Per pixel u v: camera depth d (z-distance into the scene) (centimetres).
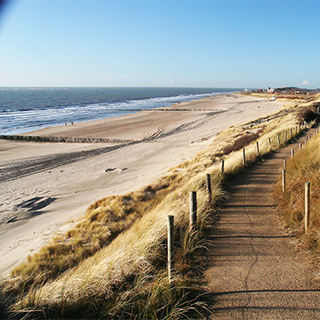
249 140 2334
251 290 375
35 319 347
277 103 9375
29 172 2189
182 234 553
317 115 3378
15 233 1079
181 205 711
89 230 849
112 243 647
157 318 323
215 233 582
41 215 1275
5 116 6944
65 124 5325
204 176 988
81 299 373
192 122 5272
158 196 1112
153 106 10412
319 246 448
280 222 608
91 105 11162
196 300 362
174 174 1473
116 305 349
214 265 451
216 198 791
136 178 1823
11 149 3234
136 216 920
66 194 1611
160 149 2944
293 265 429
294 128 2284
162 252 489
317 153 931
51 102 12812
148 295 359
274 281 392
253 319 321
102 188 1691
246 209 721
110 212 991
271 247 498
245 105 9325
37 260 679
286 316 321
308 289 367
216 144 2553
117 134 4269
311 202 584
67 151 3066
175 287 377
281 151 1592
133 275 430
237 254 482
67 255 700
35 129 4959
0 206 1428
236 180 1049
